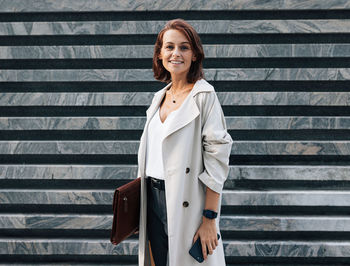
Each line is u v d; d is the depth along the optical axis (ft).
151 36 9.65
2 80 9.58
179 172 4.84
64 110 9.71
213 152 4.78
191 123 4.94
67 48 9.53
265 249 8.84
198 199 5.00
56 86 9.75
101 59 9.64
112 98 9.49
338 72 9.20
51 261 9.27
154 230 5.47
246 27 9.30
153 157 5.31
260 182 9.32
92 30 9.51
